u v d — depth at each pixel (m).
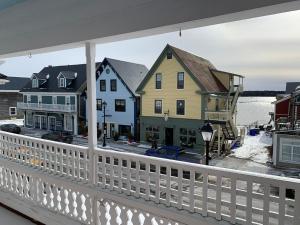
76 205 2.67
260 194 1.65
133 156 2.23
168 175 2.04
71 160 2.72
